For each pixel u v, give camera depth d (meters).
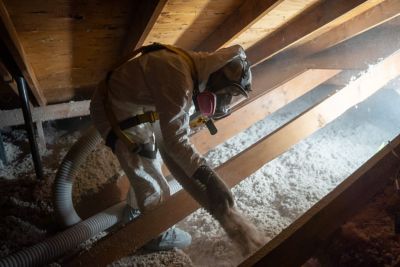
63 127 3.59
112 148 1.55
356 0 1.60
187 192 1.41
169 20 1.75
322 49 2.55
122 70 1.38
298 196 2.22
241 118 2.48
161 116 1.22
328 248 1.05
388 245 1.04
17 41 1.58
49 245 1.49
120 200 1.97
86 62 2.28
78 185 1.93
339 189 0.98
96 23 1.67
